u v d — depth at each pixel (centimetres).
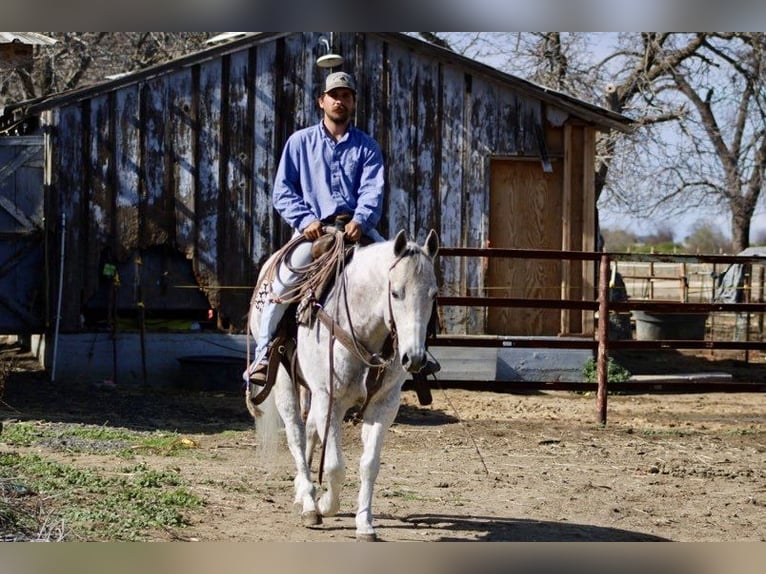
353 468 905
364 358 602
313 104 1477
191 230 1452
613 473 926
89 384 1362
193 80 1449
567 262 1519
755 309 1238
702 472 937
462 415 1230
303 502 666
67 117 1409
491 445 1041
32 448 894
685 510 793
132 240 1433
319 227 675
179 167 1448
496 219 1519
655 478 910
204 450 948
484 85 1502
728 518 770
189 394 1334
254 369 675
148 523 634
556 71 2444
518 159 1512
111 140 1425
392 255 583
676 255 1225
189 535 623
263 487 789
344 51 1479
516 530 699
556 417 1241
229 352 1448
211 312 1452
